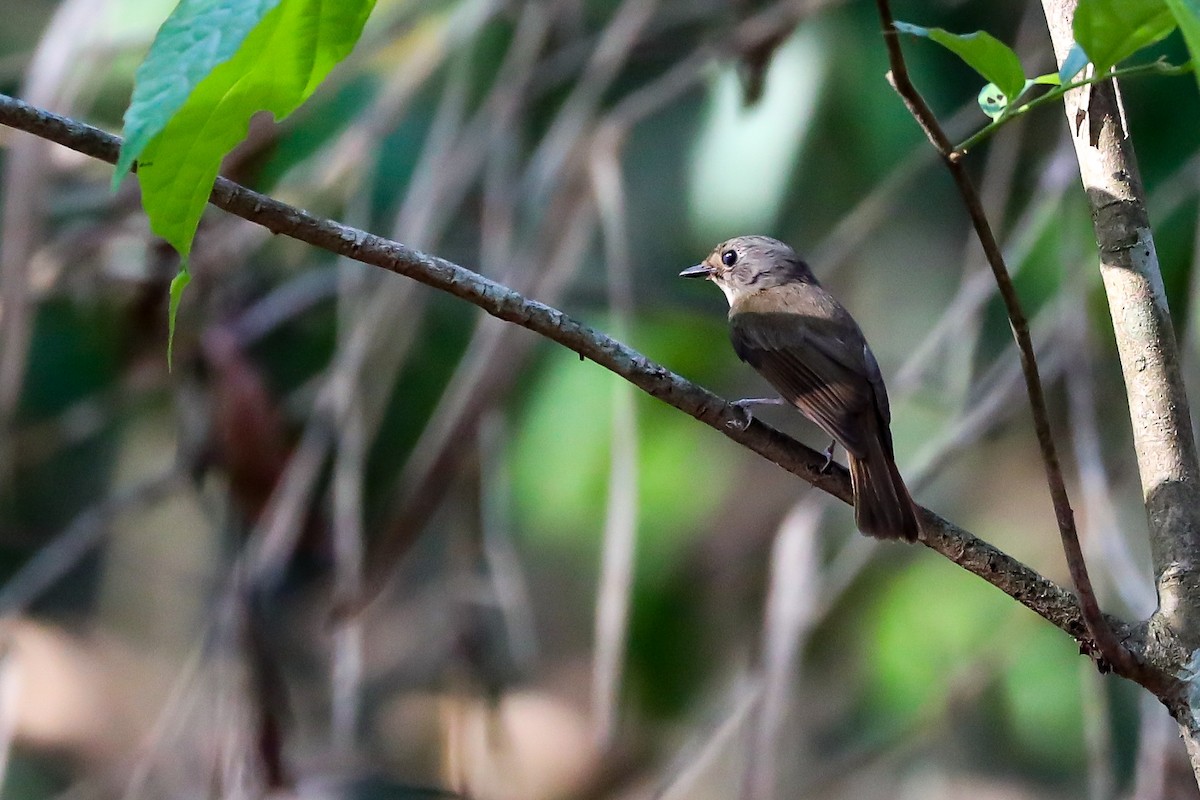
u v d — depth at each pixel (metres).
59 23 8.91
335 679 8.95
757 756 8.30
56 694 12.77
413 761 11.15
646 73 11.63
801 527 8.66
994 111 5.02
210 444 9.94
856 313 11.49
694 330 11.16
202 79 3.55
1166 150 10.01
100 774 12.13
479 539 9.78
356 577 8.86
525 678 11.08
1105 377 10.20
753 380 11.45
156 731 9.40
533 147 11.45
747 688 8.73
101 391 11.36
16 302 8.62
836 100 10.35
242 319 10.31
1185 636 5.10
